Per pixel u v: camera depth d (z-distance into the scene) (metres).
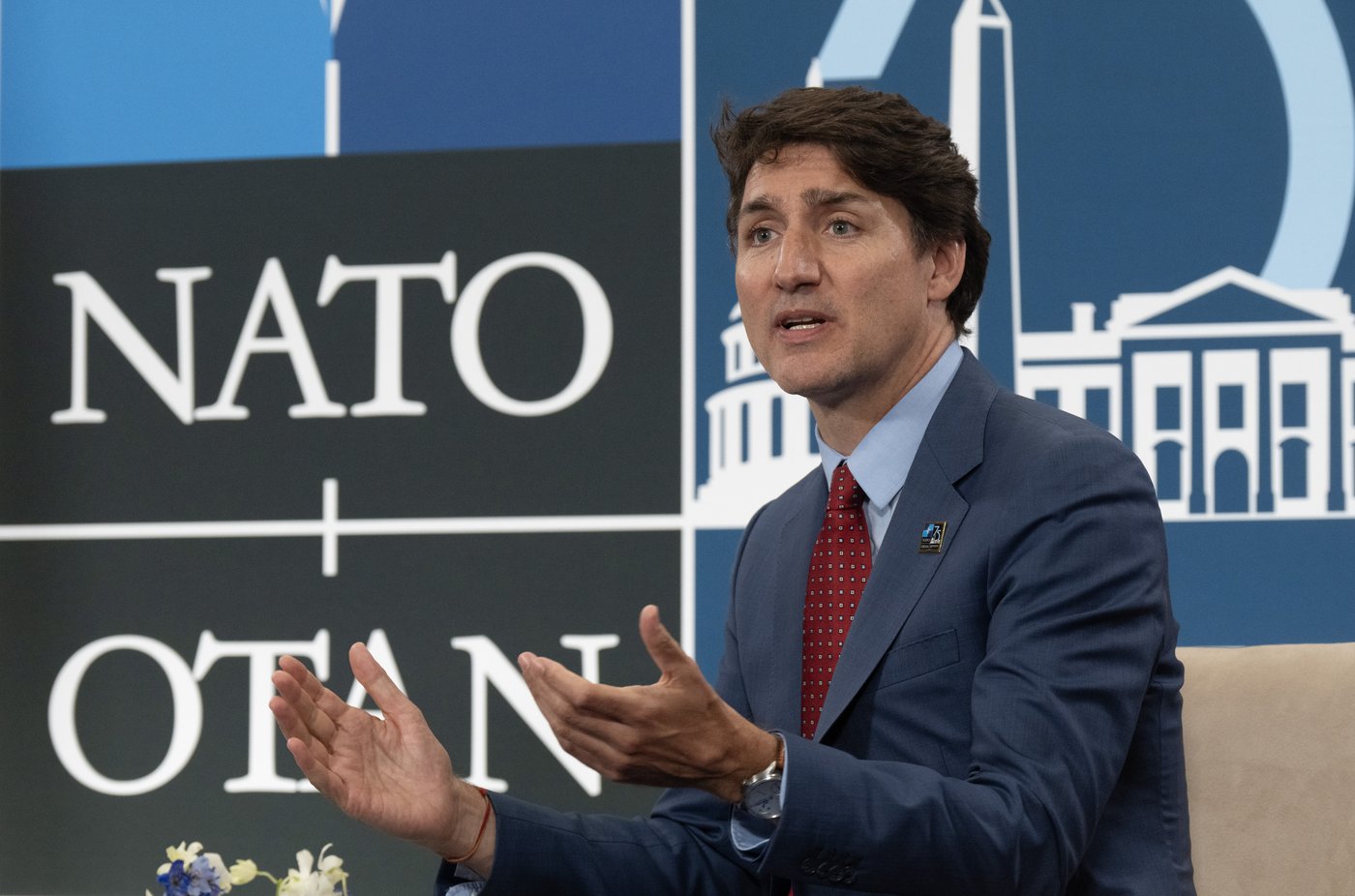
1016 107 5.86
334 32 6.34
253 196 6.34
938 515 2.78
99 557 6.31
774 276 2.89
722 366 6.01
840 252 2.88
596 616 6.01
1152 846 2.69
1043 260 5.79
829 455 3.12
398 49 6.30
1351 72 5.66
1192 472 5.65
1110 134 5.79
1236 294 5.66
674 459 6.01
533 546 6.07
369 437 6.21
